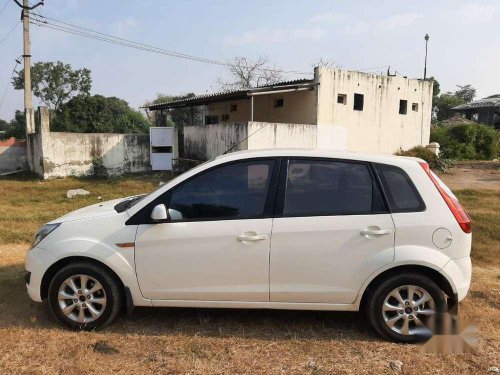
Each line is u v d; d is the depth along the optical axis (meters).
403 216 3.72
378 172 3.85
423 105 24.73
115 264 3.82
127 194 14.52
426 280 3.70
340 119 21.50
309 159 3.93
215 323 4.11
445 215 3.73
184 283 3.83
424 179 3.84
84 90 47.03
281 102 22.58
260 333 3.92
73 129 32.50
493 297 4.88
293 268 3.75
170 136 20.75
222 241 3.76
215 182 3.90
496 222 8.76
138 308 4.41
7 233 7.62
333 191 3.84
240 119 25.33
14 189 15.56
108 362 3.37
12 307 4.41
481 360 3.49
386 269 3.70
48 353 3.48
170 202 3.89
